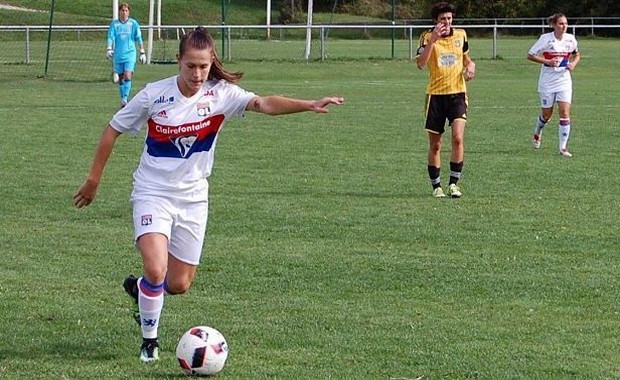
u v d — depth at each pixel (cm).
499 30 6800
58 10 7406
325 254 1050
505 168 1673
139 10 7425
